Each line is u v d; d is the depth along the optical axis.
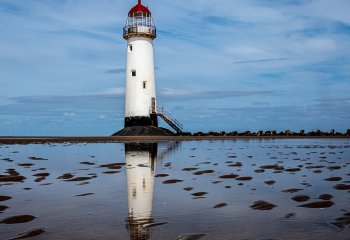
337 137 60.00
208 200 7.78
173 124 52.41
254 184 9.90
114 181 10.52
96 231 5.54
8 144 36.16
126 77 50.38
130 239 5.18
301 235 5.30
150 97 49.41
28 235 5.34
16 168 14.10
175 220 6.18
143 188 9.31
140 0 51.12
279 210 6.80
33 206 7.22
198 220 6.16
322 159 17.66
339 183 9.89
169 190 9.01
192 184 9.95
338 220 6.03
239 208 7.03
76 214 6.56
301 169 13.31
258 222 6.01
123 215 6.50
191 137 48.94
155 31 50.41
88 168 14.04
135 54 49.25
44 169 13.73
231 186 9.59
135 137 45.41
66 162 16.48
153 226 5.82
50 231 5.54
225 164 15.35
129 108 49.41
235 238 5.22
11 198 8.02
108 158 18.56
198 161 16.72
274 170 13.11
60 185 9.80
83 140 43.34
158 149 26.23
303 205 7.19
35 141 42.50
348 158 18.22
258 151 24.14
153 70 50.34
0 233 5.42
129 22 50.12
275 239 5.15
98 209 6.96
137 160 17.27
